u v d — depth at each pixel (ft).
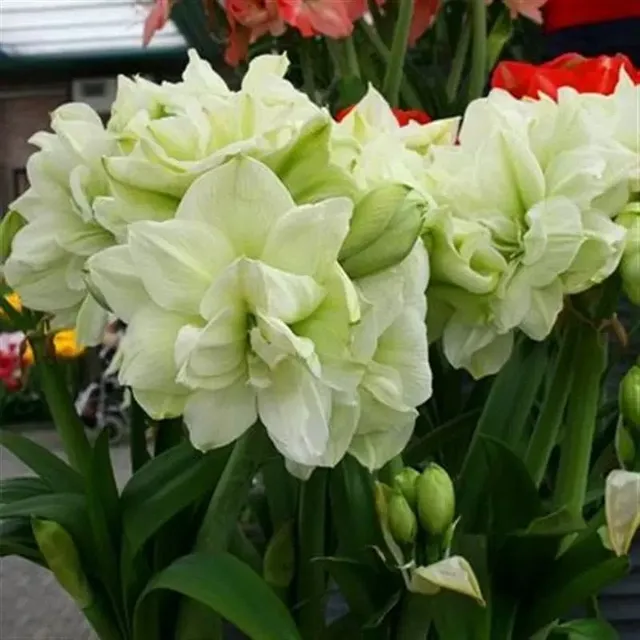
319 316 2.12
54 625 4.69
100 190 2.46
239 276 2.07
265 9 3.72
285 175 2.24
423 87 4.16
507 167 2.47
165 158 2.23
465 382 3.80
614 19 4.44
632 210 2.49
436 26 4.47
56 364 2.93
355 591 2.64
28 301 2.61
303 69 4.27
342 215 2.09
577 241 2.38
